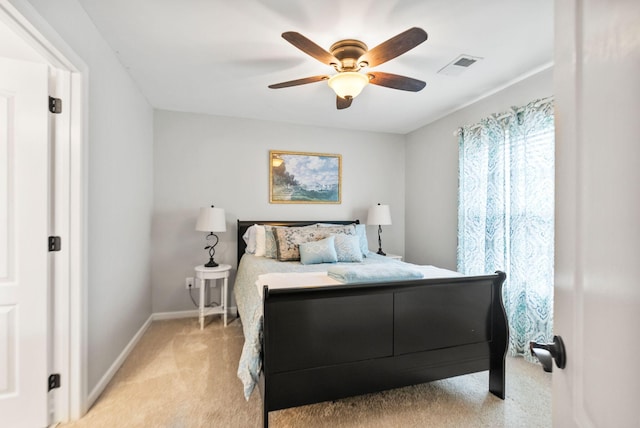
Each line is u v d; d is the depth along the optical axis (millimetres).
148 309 3092
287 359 1487
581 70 488
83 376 1651
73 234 1601
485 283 1845
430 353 1731
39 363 1528
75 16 1575
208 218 3016
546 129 2234
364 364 1610
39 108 1521
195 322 3180
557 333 585
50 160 1559
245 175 3547
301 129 3762
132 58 2188
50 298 1567
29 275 1513
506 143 2562
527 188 2338
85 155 1648
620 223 393
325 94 2859
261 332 1518
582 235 490
